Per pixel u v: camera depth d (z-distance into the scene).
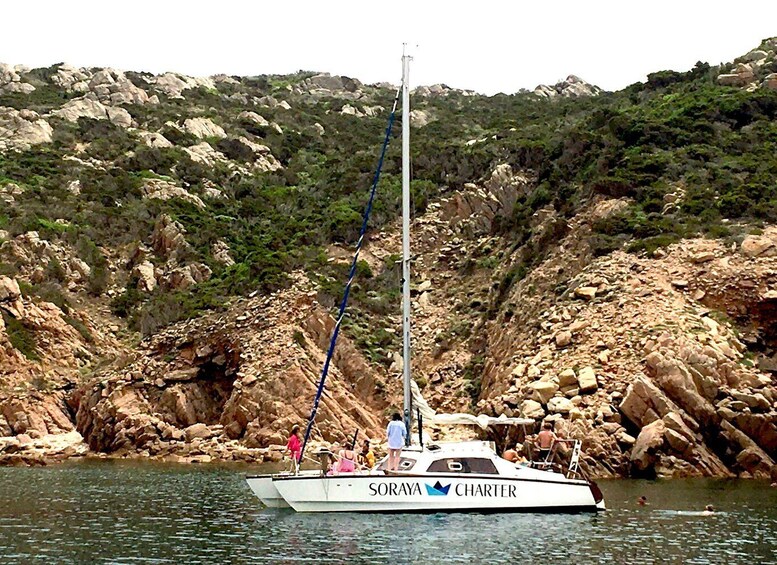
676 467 33.00
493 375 43.94
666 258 43.56
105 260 70.31
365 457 28.03
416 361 50.81
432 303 56.19
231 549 20.67
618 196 51.97
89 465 41.22
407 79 30.00
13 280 59.38
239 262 67.75
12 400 50.56
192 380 50.50
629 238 46.84
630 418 34.38
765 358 37.78
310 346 49.16
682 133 58.34
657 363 35.41
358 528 22.97
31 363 55.28
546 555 19.83
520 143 68.94
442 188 69.31
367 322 53.19
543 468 26.31
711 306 40.28
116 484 33.34
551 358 39.06
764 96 62.81
